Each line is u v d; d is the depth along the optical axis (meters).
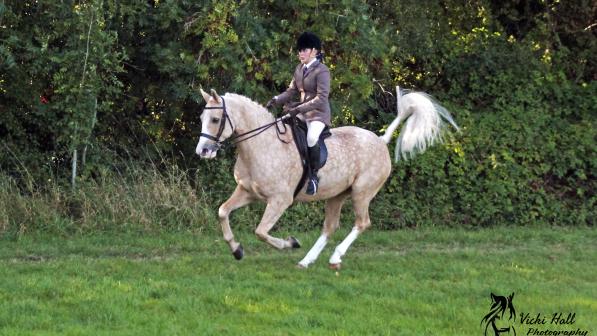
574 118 17.77
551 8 18.94
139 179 14.00
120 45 14.29
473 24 18.64
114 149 14.91
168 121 15.50
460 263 11.61
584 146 16.64
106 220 13.20
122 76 14.99
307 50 10.38
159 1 14.16
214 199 14.51
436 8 17.84
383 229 15.46
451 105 16.89
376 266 11.13
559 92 17.59
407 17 16.47
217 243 12.75
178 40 14.27
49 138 14.82
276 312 8.36
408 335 7.75
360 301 9.02
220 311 8.37
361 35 14.35
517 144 16.42
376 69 16.06
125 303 8.41
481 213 15.99
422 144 11.62
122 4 13.62
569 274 11.26
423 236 14.44
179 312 8.20
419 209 15.81
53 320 7.81
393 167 15.73
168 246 12.42
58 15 13.14
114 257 11.62
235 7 13.66
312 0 14.04
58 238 12.58
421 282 10.23
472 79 17.27
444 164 16.00
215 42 13.59
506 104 17.17
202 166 14.98
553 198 16.50
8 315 7.84
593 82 18.00
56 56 13.03
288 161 10.19
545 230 15.43
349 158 10.78
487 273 11.02
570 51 18.92
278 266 10.88
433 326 8.16
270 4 14.55
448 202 16.03
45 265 10.44
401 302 9.04
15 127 14.27
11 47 13.44
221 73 14.36
